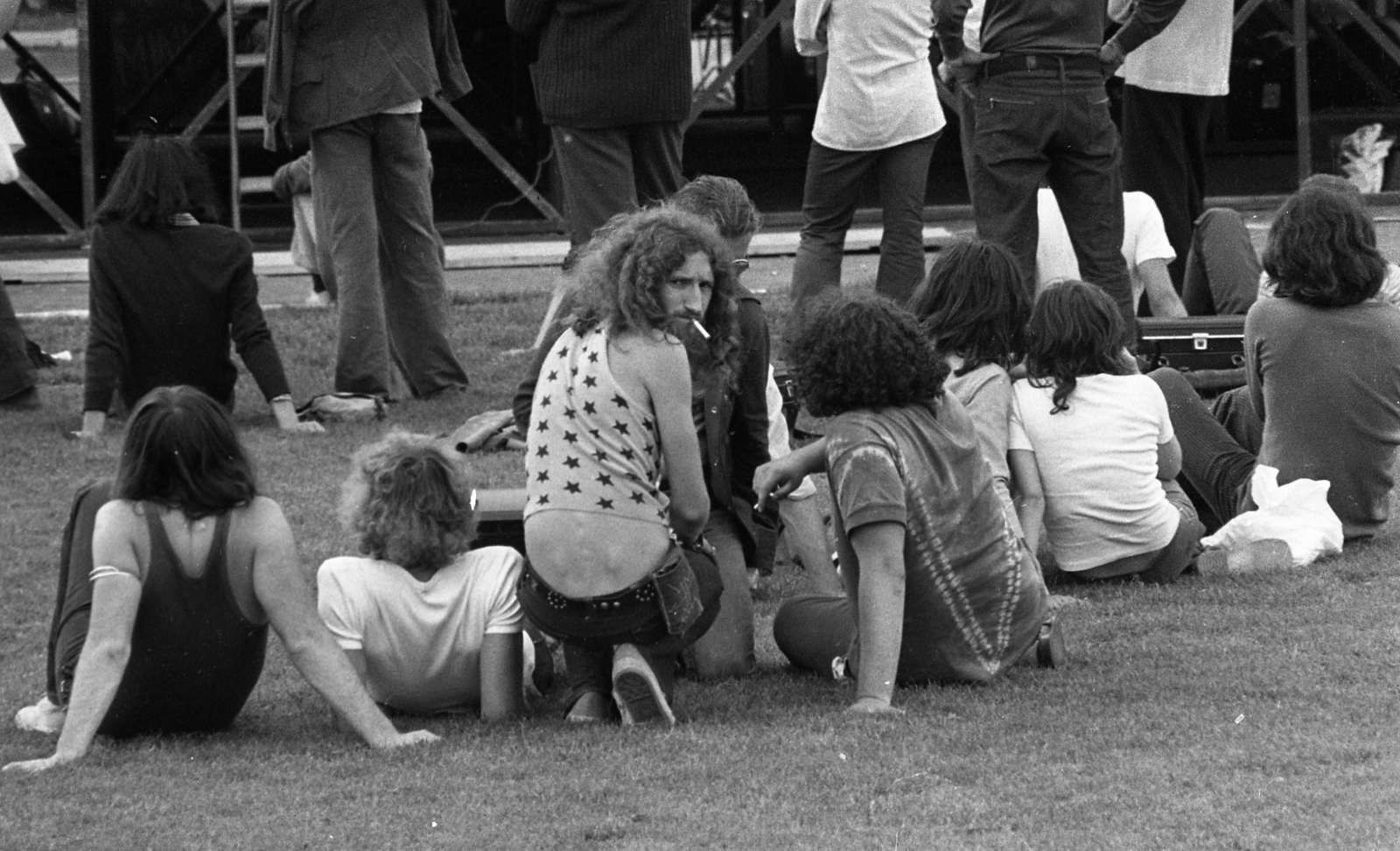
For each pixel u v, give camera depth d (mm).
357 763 12688
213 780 12320
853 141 25812
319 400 25969
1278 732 12656
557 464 13477
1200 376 22859
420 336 27609
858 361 13641
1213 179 47969
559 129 23094
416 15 26656
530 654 15000
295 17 25859
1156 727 12867
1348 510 18125
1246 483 18484
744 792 11703
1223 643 15078
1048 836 10695
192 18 49719
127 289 24406
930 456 13773
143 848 10922
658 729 13297
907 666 14102
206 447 13023
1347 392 17844
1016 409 17047
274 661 16094
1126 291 23594
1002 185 23312
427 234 27516
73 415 26562
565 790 11852
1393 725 12789
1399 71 49156
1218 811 11047
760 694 14484
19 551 19719
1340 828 10672
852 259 41094
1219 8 27750
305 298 37594
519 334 32531
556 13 22703
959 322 16656
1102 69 23203
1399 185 48000
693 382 14656
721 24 52438
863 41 25359
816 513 17094
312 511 20766
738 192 15953
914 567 13781
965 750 12469
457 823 11258
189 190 24625
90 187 45031
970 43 28188
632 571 13344
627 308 13328
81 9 44781
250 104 49906
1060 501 17109
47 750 13508
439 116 51625
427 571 14016
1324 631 15289
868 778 11898
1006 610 14125
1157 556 17141
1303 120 45031
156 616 13047
